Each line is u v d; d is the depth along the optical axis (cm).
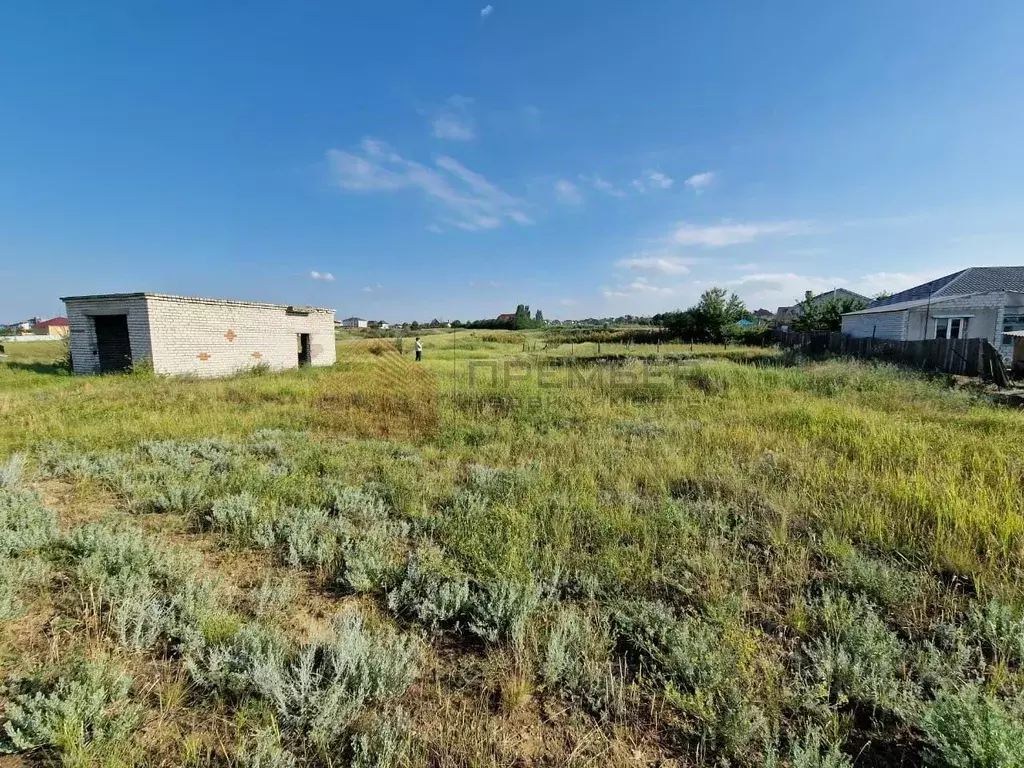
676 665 206
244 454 545
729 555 307
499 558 295
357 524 370
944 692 178
